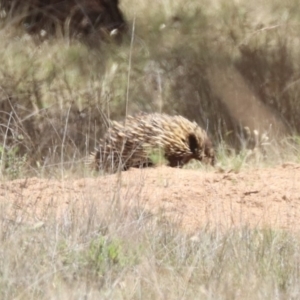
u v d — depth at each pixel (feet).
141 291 28.48
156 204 40.01
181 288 29.04
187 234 35.27
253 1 86.48
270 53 71.82
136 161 56.80
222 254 32.07
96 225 33.53
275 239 33.99
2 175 45.83
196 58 73.61
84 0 84.33
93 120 63.93
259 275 30.42
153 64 74.28
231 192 42.75
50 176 45.47
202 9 87.10
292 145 59.57
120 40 82.58
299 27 79.61
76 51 76.18
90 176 46.50
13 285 28.04
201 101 69.46
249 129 66.23
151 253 31.63
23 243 31.48
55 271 28.84
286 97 68.28
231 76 69.87
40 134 59.31
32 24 81.00
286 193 42.52
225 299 28.30
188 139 58.23
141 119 57.77
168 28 83.10
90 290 28.09
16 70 67.51
